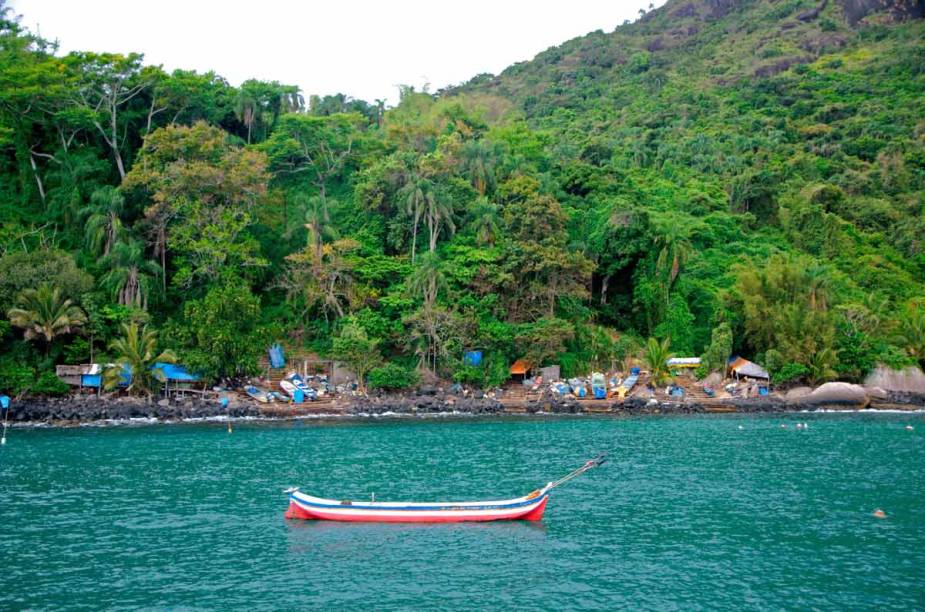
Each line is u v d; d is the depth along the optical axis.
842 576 33.12
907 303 124.44
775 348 100.75
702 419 83.94
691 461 58.31
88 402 77.00
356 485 49.16
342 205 113.25
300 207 102.06
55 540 37.75
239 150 97.88
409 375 88.75
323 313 98.31
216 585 31.98
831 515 42.75
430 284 93.75
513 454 60.44
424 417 82.88
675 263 108.69
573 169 130.38
